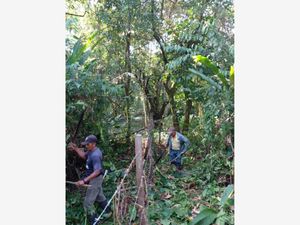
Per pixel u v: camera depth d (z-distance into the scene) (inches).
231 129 141.3
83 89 124.1
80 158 135.9
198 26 184.5
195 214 119.0
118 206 100.1
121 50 200.1
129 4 191.3
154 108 222.1
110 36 195.8
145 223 100.5
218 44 168.1
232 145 139.7
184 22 198.2
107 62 194.4
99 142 155.6
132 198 118.6
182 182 156.0
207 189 136.5
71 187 131.3
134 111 212.4
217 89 148.0
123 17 194.1
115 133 184.5
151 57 219.9
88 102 130.3
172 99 223.6
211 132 151.6
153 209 119.8
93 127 140.9
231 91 140.0
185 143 173.9
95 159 112.9
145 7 199.9
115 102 172.9
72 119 130.2
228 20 172.4
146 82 213.8
